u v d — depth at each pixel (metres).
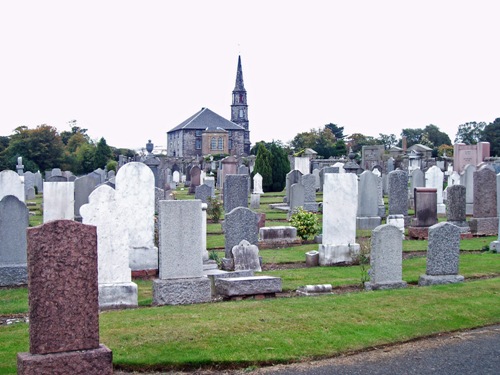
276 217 29.92
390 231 14.12
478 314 11.86
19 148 77.44
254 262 16.64
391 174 25.38
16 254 15.44
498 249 19.38
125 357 9.19
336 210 17.73
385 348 10.09
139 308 12.44
